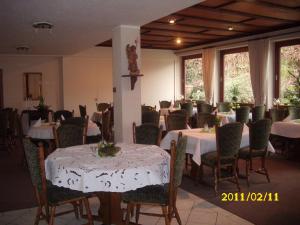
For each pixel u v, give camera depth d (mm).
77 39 6859
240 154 4461
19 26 5402
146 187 2887
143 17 4938
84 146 3588
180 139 2895
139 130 4160
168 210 2809
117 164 2779
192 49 10703
